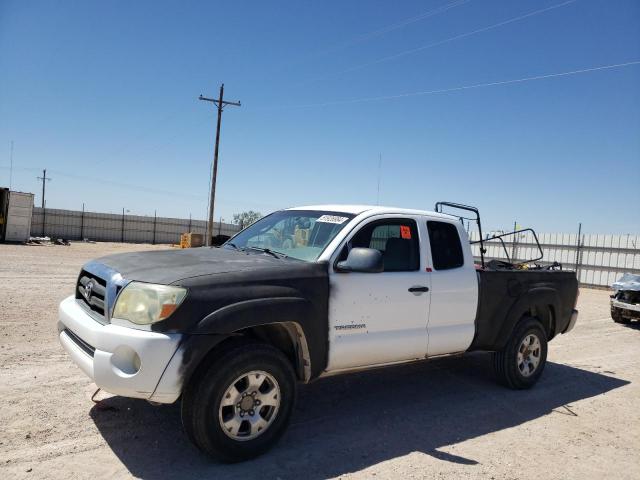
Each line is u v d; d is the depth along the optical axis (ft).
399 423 14.75
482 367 21.63
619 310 36.14
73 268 51.21
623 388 19.95
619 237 71.41
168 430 13.07
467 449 13.24
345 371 13.93
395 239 15.30
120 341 10.72
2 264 51.01
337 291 13.30
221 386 11.18
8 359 18.10
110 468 11.03
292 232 15.34
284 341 13.52
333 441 13.17
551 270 20.36
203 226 151.02
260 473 11.21
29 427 12.71
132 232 141.59
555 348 27.30
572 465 12.71
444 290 15.89
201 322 10.92
